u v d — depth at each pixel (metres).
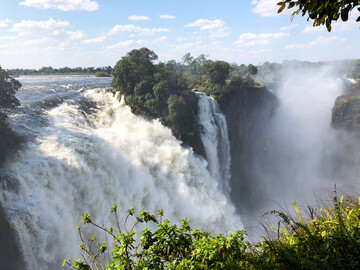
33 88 55.25
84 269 5.23
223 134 64.38
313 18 6.12
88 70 130.62
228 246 4.95
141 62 59.72
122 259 4.83
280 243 5.69
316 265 4.91
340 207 6.55
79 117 42.25
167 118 51.62
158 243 5.01
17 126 33.84
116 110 51.88
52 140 31.92
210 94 69.06
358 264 4.89
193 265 4.65
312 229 6.16
